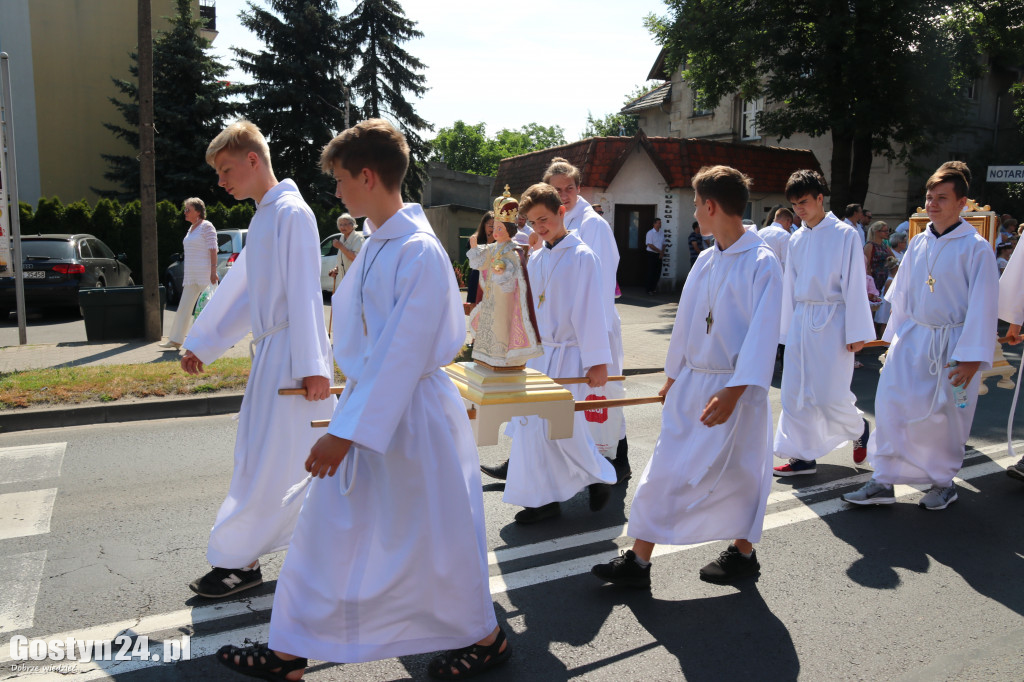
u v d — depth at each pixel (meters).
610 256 4.91
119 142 33.09
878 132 18.22
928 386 4.62
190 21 30.66
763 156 20.81
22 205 20.73
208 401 7.13
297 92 32.69
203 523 4.38
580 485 4.46
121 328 10.77
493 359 3.15
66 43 31.77
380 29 36.25
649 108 29.88
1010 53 18.06
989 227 5.31
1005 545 4.19
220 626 3.21
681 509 3.48
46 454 5.75
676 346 3.62
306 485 3.24
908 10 16.50
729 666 2.97
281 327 3.33
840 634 3.23
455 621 2.62
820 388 5.27
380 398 2.35
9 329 12.92
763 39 17.58
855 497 4.75
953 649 3.12
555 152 21.55
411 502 2.52
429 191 29.20
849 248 5.13
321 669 2.91
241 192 3.42
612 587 3.65
